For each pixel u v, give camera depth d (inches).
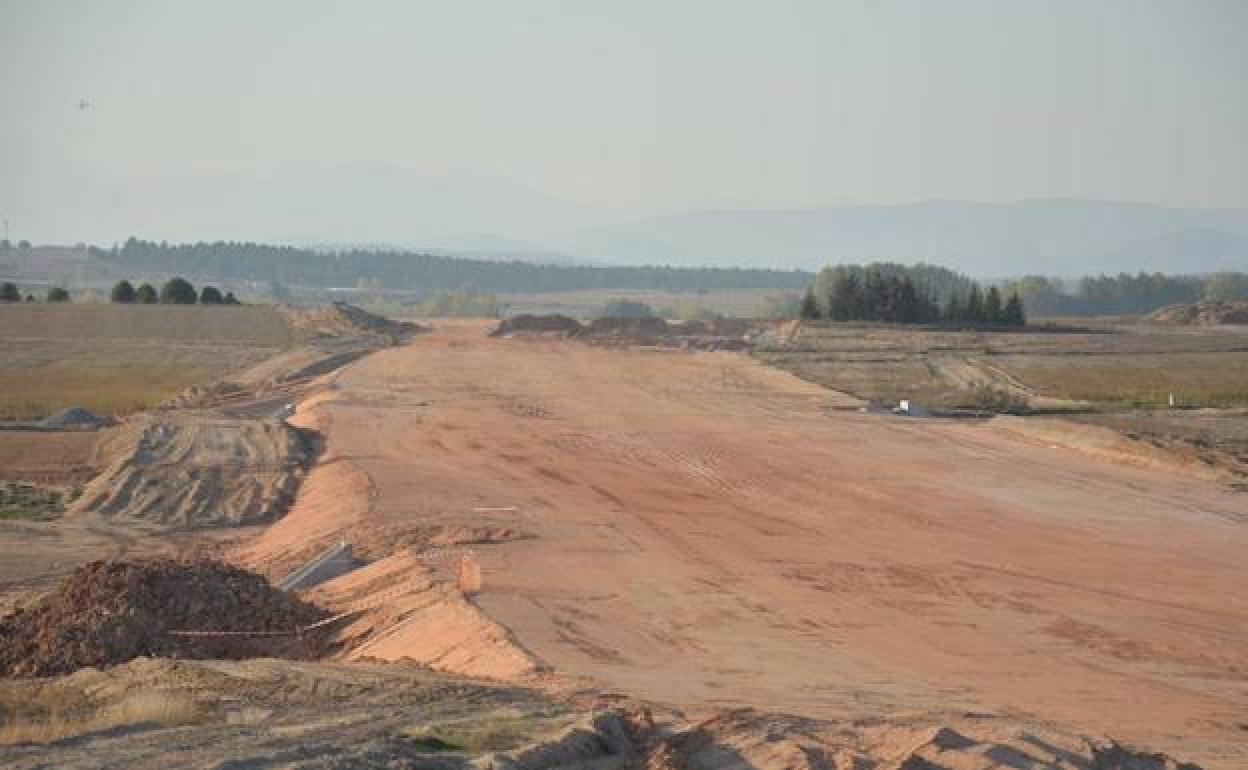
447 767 824.3
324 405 3656.5
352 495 2377.0
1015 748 919.0
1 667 1327.5
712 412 3703.3
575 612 1529.3
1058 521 2255.2
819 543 2044.8
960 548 2026.3
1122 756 936.9
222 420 3275.1
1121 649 1488.7
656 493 2472.9
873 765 884.0
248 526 2354.8
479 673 1266.0
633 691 1164.5
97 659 1328.7
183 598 1482.5
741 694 1190.9
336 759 807.1
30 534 2188.7
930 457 2947.8
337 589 1756.9
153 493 2506.2
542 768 851.4
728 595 1681.8
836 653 1421.0
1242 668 1430.9
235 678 1128.2
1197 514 2335.1
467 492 2425.0
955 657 1427.2
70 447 3065.9
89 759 823.7
